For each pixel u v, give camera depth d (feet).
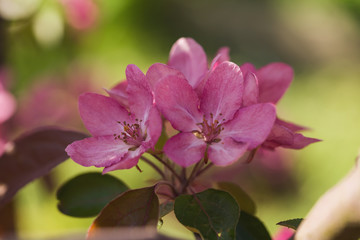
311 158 3.71
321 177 3.52
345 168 3.73
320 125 4.29
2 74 1.78
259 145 1.15
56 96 2.44
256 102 1.15
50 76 2.64
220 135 1.15
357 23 7.52
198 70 1.24
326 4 7.85
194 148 1.15
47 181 1.77
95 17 2.53
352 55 6.71
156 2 5.56
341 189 1.04
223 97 1.16
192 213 1.13
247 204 1.27
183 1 6.30
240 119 1.15
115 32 4.75
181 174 1.21
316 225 1.04
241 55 6.19
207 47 6.00
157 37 5.37
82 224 2.47
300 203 3.02
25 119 2.31
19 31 1.99
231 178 2.29
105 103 1.20
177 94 1.16
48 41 2.12
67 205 1.24
